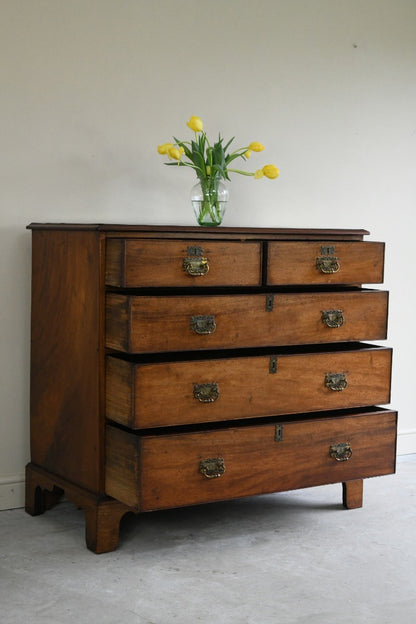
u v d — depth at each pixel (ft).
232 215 10.85
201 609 7.25
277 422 8.91
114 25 9.87
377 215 11.84
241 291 9.02
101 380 8.43
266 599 7.47
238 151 10.80
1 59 9.30
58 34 9.57
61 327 8.98
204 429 8.50
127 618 7.07
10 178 9.48
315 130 11.29
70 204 9.83
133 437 8.11
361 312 9.29
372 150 11.72
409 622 7.10
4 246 9.52
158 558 8.33
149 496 8.15
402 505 10.03
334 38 11.30
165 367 8.19
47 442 9.35
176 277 8.26
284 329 8.84
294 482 9.02
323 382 9.11
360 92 11.55
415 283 12.17
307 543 8.78
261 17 10.78
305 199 11.32
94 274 8.33
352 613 7.24
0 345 9.60
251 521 9.41
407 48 11.84
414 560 8.40
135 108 10.09
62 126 9.70
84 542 8.73
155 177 10.31
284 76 11.01
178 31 10.27
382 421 9.52
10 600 7.37
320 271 9.04
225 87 10.64
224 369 8.52
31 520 9.37
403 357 12.19
